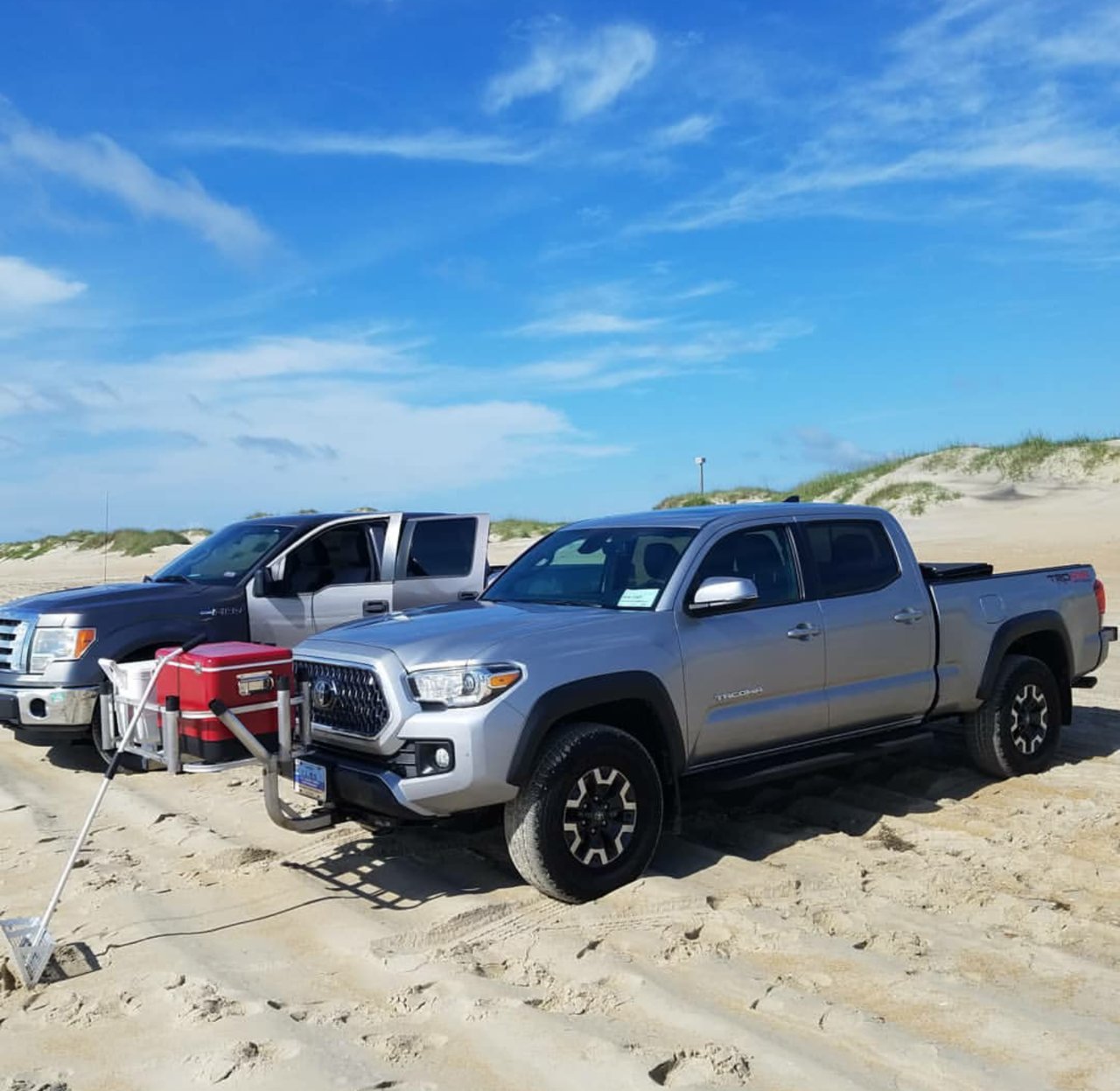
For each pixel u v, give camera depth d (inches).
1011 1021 154.3
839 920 192.4
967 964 174.2
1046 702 290.4
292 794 288.4
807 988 166.1
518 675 202.1
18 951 173.2
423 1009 162.4
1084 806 256.2
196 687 212.4
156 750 223.3
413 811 199.9
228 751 212.4
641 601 230.5
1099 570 725.9
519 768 197.8
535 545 280.5
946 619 270.7
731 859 225.0
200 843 245.9
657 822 212.5
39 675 313.9
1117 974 169.8
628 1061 144.2
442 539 387.2
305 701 219.9
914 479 1226.0
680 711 221.6
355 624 239.6
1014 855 223.9
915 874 215.5
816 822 255.0
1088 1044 147.6
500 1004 162.1
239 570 350.0
